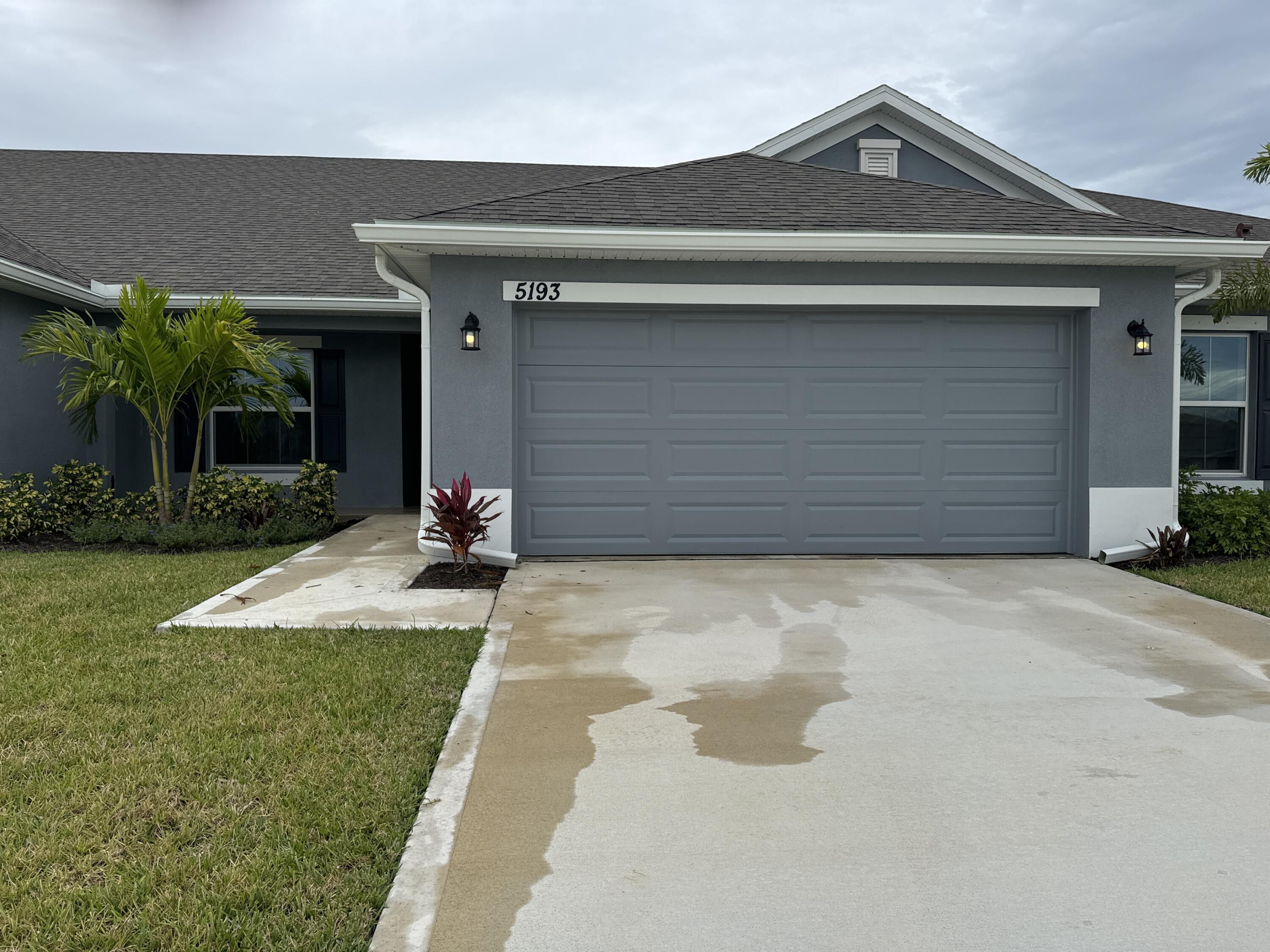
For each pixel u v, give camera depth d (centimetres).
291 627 546
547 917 247
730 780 336
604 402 797
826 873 271
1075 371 815
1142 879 267
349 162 1617
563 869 272
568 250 735
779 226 749
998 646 517
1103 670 470
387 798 314
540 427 793
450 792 325
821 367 805
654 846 287
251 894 254
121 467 1152
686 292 771
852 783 333
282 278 1145
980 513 822
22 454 983
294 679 442
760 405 805
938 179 1295
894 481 814
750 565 767
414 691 428
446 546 777
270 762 344
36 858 272
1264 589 663
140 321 851
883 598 640
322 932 238
